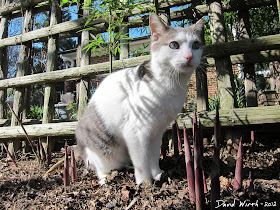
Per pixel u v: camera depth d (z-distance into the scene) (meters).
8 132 0.89
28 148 0.92
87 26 0.85
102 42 0.66
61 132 0.82
